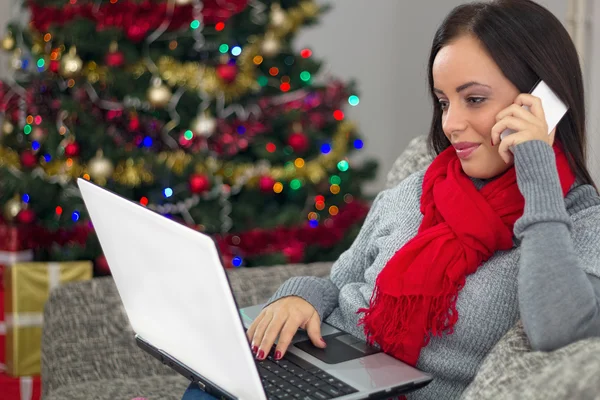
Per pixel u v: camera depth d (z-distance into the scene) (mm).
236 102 3006
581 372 916
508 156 1185
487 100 1206
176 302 1096
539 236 1110
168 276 1076
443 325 1229
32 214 2811
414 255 1269
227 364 1050
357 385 1140
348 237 3061
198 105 2936
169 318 1153
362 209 3137
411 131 4352
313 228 3025
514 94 1207
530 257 1103
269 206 3121
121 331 1705
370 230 1504
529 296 1084
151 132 2904
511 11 1205
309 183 3021
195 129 2848
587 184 1269
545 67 1198
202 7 2947
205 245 943
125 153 2828
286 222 2975
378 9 4285
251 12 3055
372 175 3258
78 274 2738
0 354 2789
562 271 1081
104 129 2842
